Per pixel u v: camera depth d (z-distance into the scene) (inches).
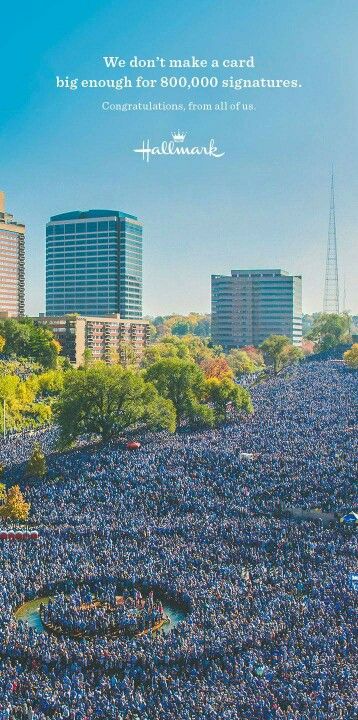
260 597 3868.1
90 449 7406.5
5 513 5246.1
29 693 3038.9
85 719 2851.9
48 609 3882.9
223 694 2947.8
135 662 3297.2
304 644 3334.2
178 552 4527.6
